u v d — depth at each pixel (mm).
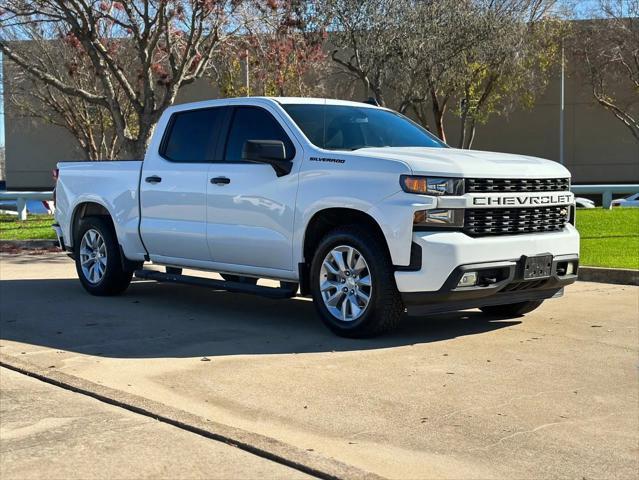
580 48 32406
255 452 4070
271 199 7133
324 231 7031
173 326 7402
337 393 5137
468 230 6301
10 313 8133
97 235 9211
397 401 4973
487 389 5250
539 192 6797
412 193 6188
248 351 6320
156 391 5219
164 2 15992
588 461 4039
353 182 6504
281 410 4805
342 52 28750
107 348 6477
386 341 6645
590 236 14164
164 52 19250
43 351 6383
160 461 3967
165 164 8273
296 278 7102
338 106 7730
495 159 6742
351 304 6645
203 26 17469
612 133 41688
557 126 42031
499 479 3801
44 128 45969
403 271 6199
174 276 8195
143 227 8453
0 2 16672
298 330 7164
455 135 41750
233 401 4988
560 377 5562
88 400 5020
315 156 6859
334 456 4078
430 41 20594
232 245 7512
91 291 9281
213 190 7660
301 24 19125
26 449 4148
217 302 8836
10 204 27594
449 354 6195
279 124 7301
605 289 9594
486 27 21672
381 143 7406
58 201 9797
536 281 6730
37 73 17141
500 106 39969
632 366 5883
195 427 4410
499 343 6598
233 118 7785
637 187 19000
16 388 5324
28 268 12320
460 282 6176
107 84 17438
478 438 4344
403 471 3891
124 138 17453
